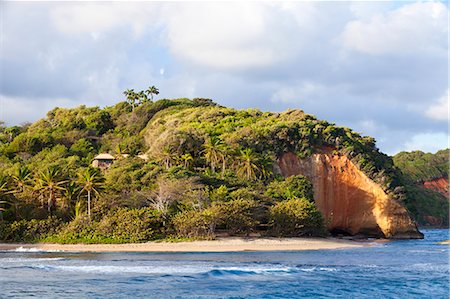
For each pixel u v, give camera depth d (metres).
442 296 38.69
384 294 39.31
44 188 89.31
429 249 82.56
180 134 113.19
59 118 171.00
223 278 45.69
